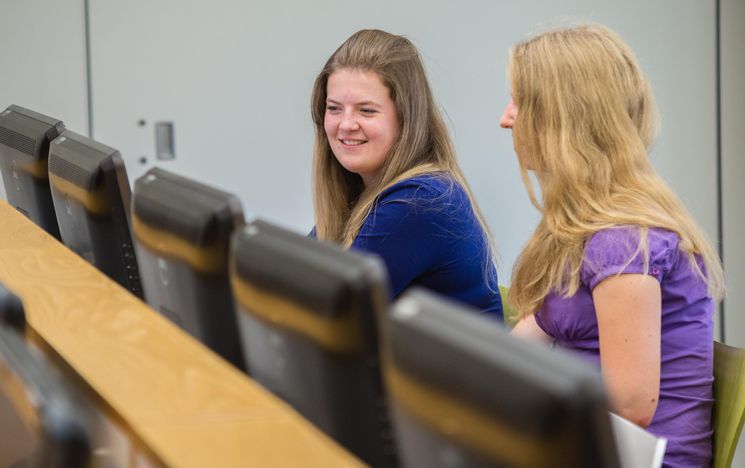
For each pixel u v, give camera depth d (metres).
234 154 5.69
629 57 2.78
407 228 3.20
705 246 2.76
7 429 1.34
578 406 1.10
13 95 5.29
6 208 3.26
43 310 2.09
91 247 2.78
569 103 2.74
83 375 1.69
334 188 3.55
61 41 5.32
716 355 2.80
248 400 1.57
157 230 2.19
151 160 5.55
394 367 1.34
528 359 1.15
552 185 2.75
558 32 2.83
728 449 2.70
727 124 6.40
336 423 1.64
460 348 1.22
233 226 2.01
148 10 5.44
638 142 2.74
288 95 5.74
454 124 6.04
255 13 5.62
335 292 1.56
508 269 6.28
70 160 2.83
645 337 2.62
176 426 1.47
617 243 2.63
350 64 3.29
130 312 2.07
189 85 5.56
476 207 3.43
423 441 1.29
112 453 1.56
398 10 5.85
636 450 2.20
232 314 2.05
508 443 1.16
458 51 5.98
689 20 6.28
